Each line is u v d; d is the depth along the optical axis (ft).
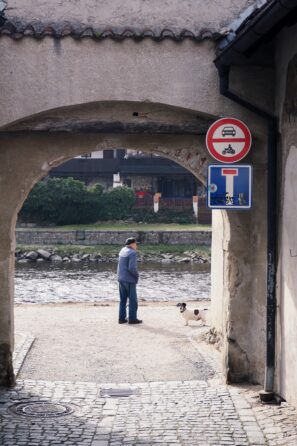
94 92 34.76
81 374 39.96
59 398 34.71
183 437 28.50
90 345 47.47
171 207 229.25
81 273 144.87
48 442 27.78
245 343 37.76
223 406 33.09
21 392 35.68
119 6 35.45
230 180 34.37
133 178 237.86
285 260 33.65
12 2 35.17
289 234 33.12
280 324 34.22
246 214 37.88
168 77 35.04
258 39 31.32
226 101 35.37
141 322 55.67
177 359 43.55
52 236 200.34
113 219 220.02
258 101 35.24
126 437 28.53
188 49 35.06
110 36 34.58
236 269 37.83
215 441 27.94
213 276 48.34
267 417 31.12
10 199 36.96
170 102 35.09
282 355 33.83
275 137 34.81
